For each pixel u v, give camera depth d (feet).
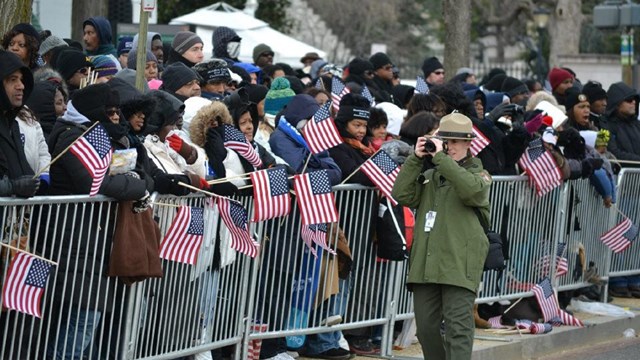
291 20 241.76
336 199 65.51
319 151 64.49
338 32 372.99
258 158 62.59
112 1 131.23
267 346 64.85
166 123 59.36
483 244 59.67
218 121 61.16
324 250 65.36
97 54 84.94
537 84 128.06
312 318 65.67
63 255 51.19
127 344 55.11
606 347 81.66
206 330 60.18
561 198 82.12
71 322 52.24
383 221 67.36
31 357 51.13
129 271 52.60
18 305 48.67
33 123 53.31
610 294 97.09
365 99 67.87
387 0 386.11
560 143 82.84
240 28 171.22
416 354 70.85
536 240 80.59
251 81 87.30
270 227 63.21
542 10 233.35
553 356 77.30
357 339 70.23
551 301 81.30
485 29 382.42
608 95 96.48
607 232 89.97
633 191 93.15
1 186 47.55
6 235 48.47
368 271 68.13
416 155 59.98
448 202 59.82
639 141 96.22
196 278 59.11
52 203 49.96
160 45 83.71
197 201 58.08
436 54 426.92
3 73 49.70
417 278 59.93
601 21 150.51
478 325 79.15
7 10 66.33
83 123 53.06
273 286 63.72
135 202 52.70
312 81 94.68
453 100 75.87
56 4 136.77
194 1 202.39
